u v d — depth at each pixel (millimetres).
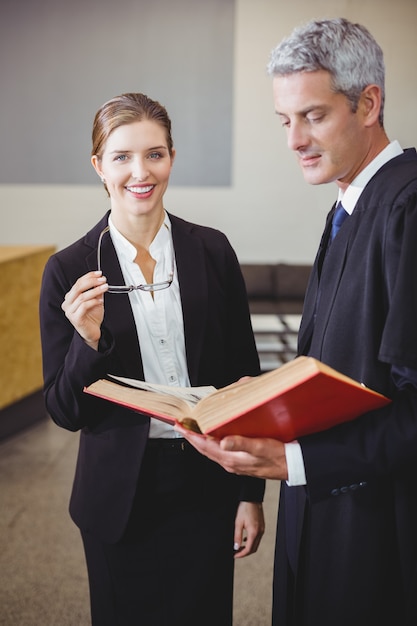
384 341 1056
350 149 1148
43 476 3717
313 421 1035
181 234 1544
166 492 1465
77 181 6617
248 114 6449
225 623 1572
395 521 1161
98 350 1412
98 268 1468
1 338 4070
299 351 1346
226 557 1546
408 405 1065
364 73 1101
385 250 1099
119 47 6359
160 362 1482
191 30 6312
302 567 1259
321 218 6629
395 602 1175
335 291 1189
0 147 6578
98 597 1537
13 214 6699
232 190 6605
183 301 1494
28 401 4453
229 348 1641
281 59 1111
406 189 1096
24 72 6418
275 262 6633
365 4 6223
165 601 1505
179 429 1074
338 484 1085
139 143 1377
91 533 1481
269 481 3725
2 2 6289
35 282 4395
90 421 1485
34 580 2719
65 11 6309
